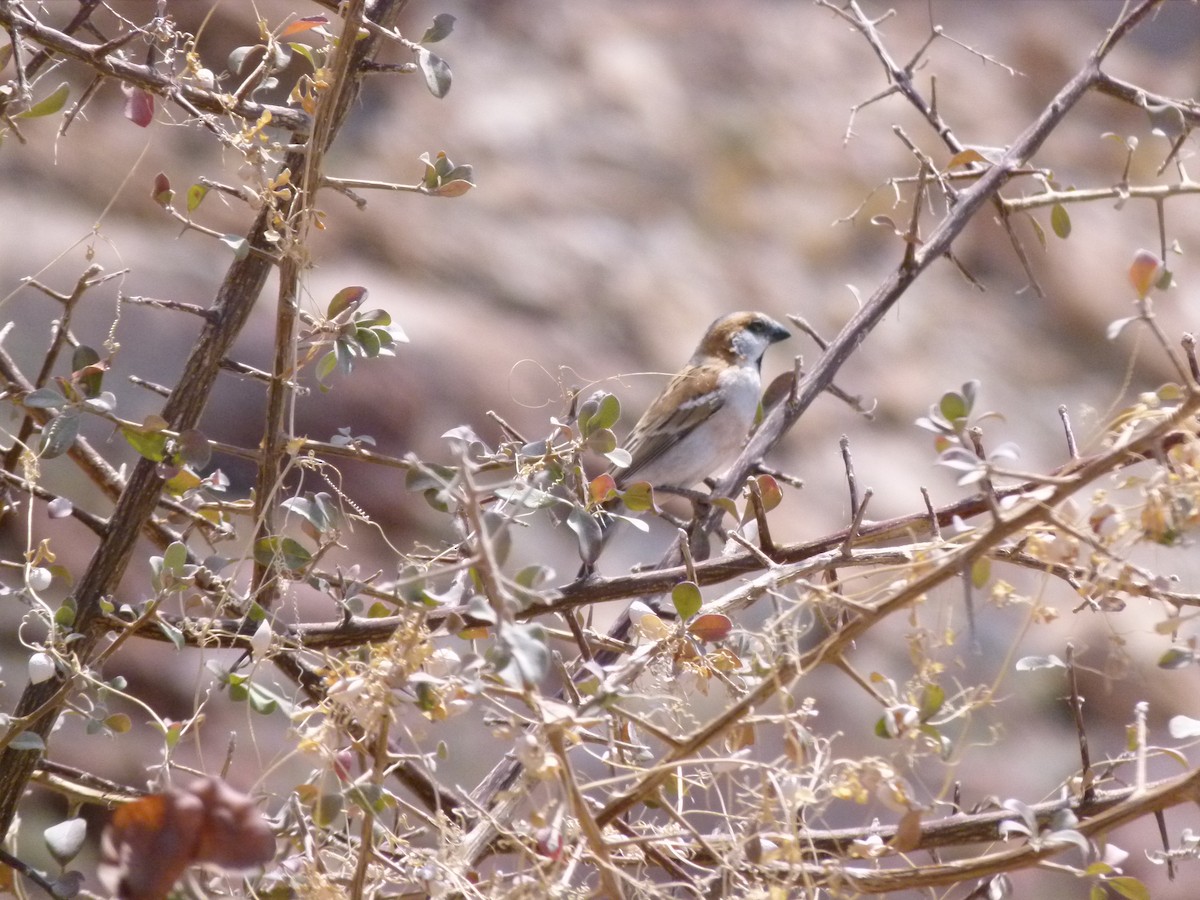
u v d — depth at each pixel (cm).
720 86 2828
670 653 471
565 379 1934
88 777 518
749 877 443
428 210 2195
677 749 392
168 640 511
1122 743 1477
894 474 2016
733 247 2458
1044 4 3269
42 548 494
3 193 1678
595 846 375
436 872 420
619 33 2836
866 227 2562
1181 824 1289
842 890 409
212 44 1767
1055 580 1539
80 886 448
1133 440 356
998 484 574
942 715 468
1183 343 383
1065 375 2433
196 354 497
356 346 493
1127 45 3197
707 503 702
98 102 1819
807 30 3033
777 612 449
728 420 1193
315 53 484
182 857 295
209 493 556
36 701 505
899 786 385
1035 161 2748
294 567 493
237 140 459
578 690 515
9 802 492
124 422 479
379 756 400
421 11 2634
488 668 396
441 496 451
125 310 1608
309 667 473
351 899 409
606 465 1182
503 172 2394
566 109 2603
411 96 2436
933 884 394
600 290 2212
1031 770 1437
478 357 1866
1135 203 2745
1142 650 1535
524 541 1488
